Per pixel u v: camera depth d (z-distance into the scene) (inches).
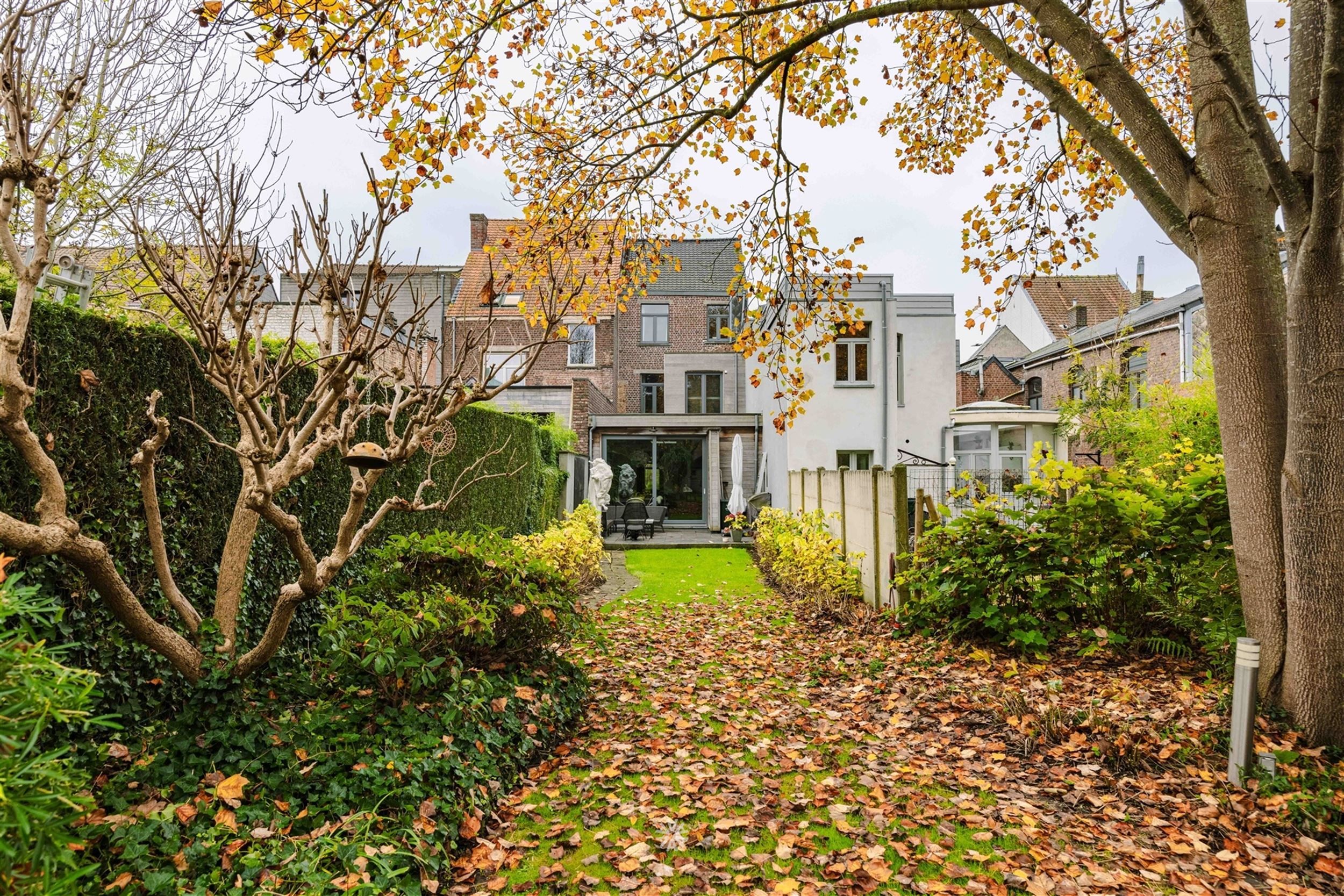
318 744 123.9
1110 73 182.1
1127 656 223.8
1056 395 925.8
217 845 94.3
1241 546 166.4
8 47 95.8
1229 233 169.0
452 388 195.2
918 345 705.0
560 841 126.1
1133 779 143.4
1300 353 152.6
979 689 200.7
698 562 561.3
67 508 119.3
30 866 55.8
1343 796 124.0
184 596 147.8
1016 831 125.6
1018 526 245.8
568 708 185.0
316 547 199.3
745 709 200.2
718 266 1122.0
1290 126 168.7
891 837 126.0
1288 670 154.6
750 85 239.6
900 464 287.6
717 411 1037.8
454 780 128.6
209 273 155.7
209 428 157.9
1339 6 131.3
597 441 835.4
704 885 111.9
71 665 119.6
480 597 179.6
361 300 116.2
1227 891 107.6
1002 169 303.4
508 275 214.4
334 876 94.5
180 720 117.0
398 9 190.2
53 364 119.2
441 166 205.9
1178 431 448.8
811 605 340.5
